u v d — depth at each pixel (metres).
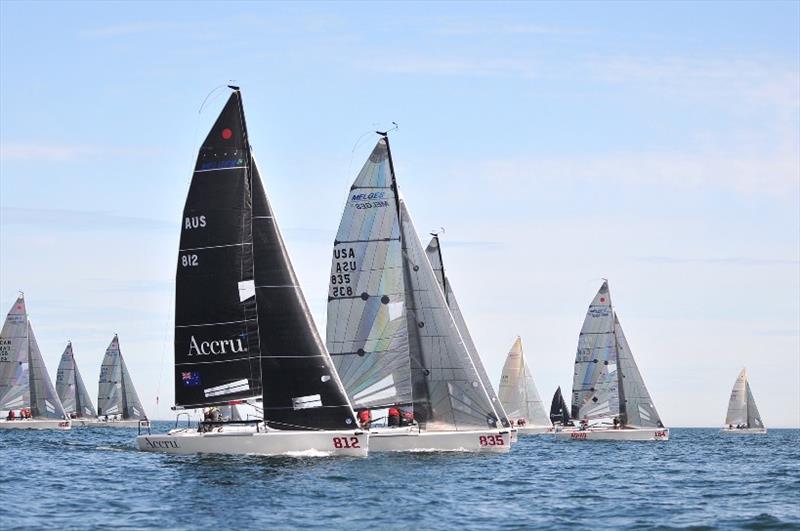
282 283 58.25
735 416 182.88
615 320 115.94
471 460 62.78
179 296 58.94
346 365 65.88
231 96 58.69
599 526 39.50
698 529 38.91
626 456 85.44
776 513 43.34
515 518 41.25
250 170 58.75
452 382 66.00
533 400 134.75
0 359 138.50
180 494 45.09
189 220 58.78
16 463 60.03
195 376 58.84
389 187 66.06
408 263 66.75
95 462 59.28
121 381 168.62
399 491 47.44
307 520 39.22
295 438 57.31
